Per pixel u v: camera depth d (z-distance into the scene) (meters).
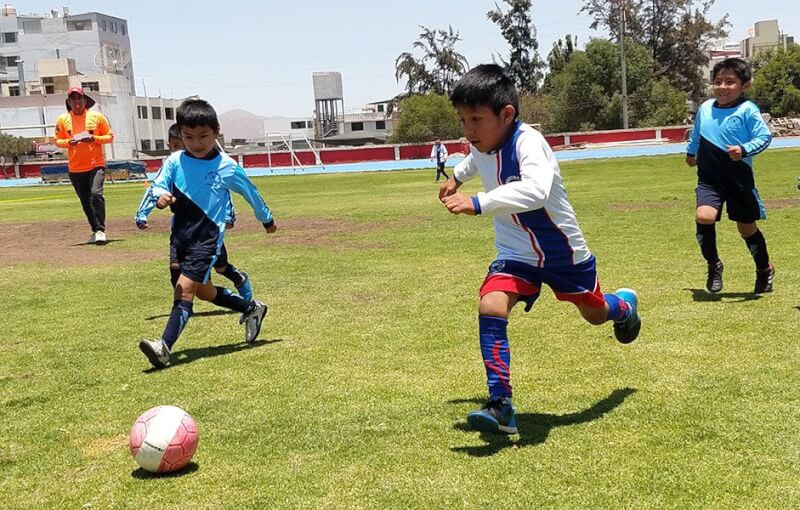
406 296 6.85
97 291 7.89
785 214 11.53
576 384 4.16
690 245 9.05
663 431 3.44
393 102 79.69
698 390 3.97
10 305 7.26
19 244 12.57
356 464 3.23
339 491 2.98
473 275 7.80
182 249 5.26
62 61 69.88
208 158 5.30
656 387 4.05
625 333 4.17
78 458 3.47
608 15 67.06
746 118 5.95
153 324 6.25
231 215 5.95
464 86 3.37
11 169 52.31
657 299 6.16
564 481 2.98
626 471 3.04
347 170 44.84
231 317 6.46
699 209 6.13
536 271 3.58
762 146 5.75
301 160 52.66
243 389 4.36
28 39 86.88
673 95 60.50
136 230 14.38
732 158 5.74
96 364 5.06
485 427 3.38
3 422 3.98
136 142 73.56
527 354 4.77
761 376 4.15
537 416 3.71
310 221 14.55
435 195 20.41
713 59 84.25
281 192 25.88
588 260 3.66
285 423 3.77
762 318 5.40
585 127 60.34
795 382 4.03
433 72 74.81
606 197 16.09
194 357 5.14
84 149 11.96
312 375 4.57
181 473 3.24
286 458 3.34
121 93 71.25
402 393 4.16
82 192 12.13
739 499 2.78
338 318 6.09
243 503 2.92
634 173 25.06
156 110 77.81
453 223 13.05
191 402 4.16
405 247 10.21
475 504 2.82
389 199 19.75
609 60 60.84
